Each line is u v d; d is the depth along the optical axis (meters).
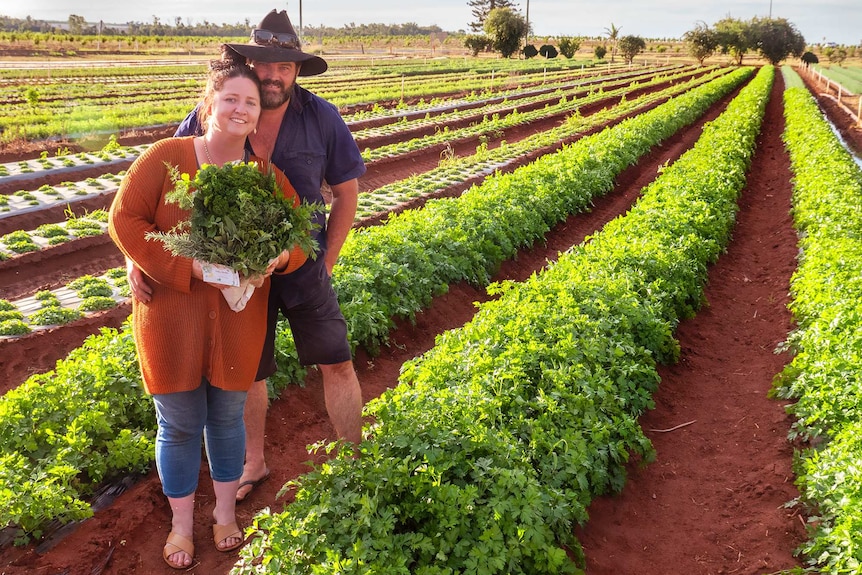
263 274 3.56
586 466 4.87
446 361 5.68
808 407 6.21
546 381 5.68
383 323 7.64
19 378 7.40
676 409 7.01
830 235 11.21
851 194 13.50
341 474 4.08
